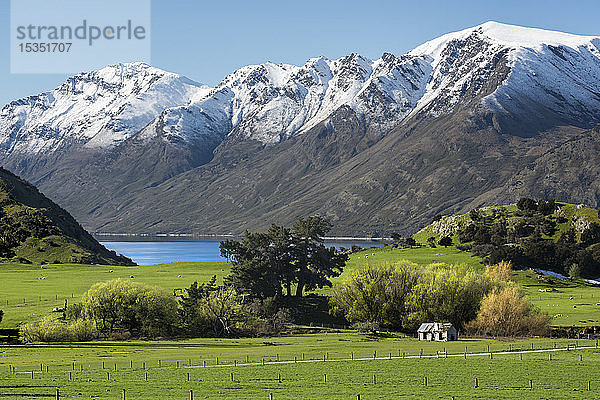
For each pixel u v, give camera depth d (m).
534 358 120.88
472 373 106.56
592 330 160.62
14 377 101.25
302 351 131.50
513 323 161.38
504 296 163.00
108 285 163.50
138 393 90.38
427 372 107.56
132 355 125.44
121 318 158.75
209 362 117.06
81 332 151.62
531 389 95.06
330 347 138.38
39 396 86.69
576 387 96.38
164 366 112.81
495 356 123.56
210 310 163.88
